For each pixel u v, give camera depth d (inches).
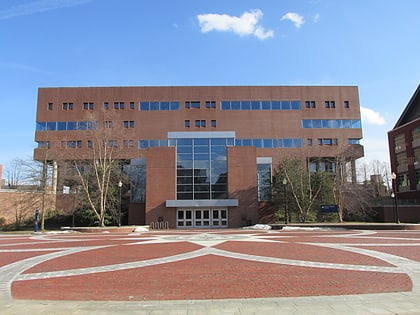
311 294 324.5
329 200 1808.6
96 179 1672.0
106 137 1641.2
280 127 2527.1
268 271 443.8
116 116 2022.6
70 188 1903.3
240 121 2522.1
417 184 2150.6
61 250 701.9
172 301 304.7
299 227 1397.6
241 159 1777.8
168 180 1759.4
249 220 1724.9
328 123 2568.9
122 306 288.8
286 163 1872.5
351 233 1079.6
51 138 2481.5
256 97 2556.6
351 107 2605.8
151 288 358.0
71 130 2493.8
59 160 1785.2
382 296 311.4
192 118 2516.0
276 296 319.0
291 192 1793.8
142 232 1365.7
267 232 1197.7
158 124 2504.9
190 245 761.6
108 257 589.0
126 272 448.5
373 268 454.6
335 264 488.7
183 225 1731.1
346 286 355.9
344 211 1961.1
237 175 1763.0
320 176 1827.0
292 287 354.6
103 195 1675.7
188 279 400.8
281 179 1836.9
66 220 1913.1
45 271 462.3
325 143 2546.8
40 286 372.8
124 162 2048.5
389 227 1264.8
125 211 1939.0
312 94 2596.0
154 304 294.5
